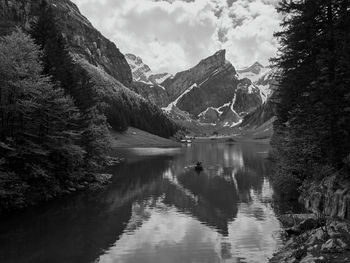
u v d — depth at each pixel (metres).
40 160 36.25
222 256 20.00
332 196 22.70
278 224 26.48
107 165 69.94
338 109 21.61
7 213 30.67
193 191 41.81
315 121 24.17
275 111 43.16
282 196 37.12
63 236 24.05
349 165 22.02
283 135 40.28
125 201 36.16
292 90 27.98
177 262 19.28
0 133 32.53
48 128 37.03
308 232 19.30
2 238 23.61
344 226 17.81
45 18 48.41
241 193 40.19
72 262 19.36
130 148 137.38
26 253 20.72
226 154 105.00
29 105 32.69
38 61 41.16
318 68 22.81
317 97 23.16
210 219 28.67
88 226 26.66
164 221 28.20
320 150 27.20
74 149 39.69
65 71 49.09
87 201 36.12
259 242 22.44
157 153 109.56
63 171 41.34
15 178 31.23
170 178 52.88
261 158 88.38
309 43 24.45
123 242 22.81
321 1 23.28
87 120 51.16
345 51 20.78
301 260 15.30
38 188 36.44
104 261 19.53
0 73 31.95
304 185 31.66
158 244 22.41
